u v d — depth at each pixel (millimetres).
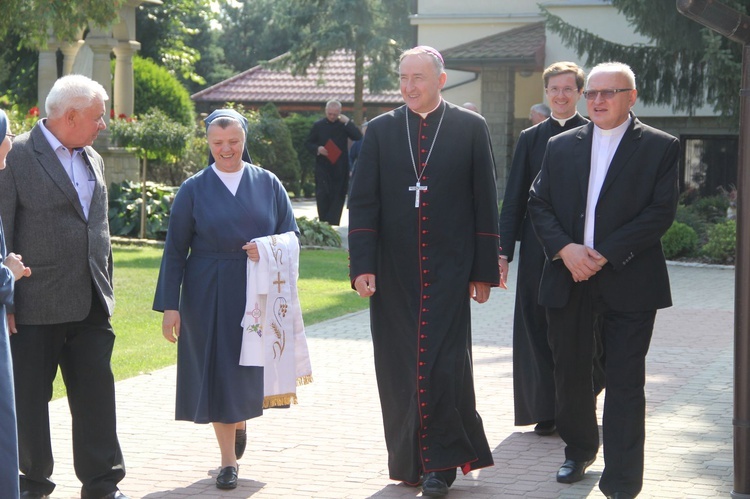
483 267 5883
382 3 35219
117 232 18703
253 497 5758
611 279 5500
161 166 27578
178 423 7379
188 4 38281
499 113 25250
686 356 9680
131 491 5871
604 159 5641
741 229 5523
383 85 35156
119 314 11516
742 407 5582
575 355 5805
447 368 5734
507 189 7082
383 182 5910
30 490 5473
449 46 26672
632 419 5430
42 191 5332
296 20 36500
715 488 5812
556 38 24109
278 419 7438
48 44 23125
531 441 6879
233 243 5969
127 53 22828
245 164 6207
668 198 5480
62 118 5379
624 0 18344
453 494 5762
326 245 18828
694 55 19203
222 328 5902
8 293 4441
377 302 5961
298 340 6109
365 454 6578
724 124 18797
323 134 20250
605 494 5414
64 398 8016
